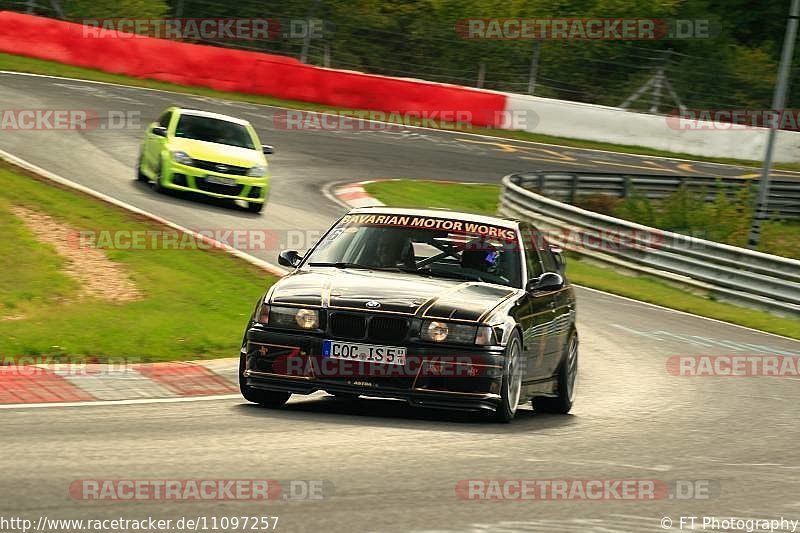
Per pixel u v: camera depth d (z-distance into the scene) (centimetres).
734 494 2262
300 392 2842
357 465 2261
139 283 4731
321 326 2831
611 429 3038
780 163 13838
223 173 6944
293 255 3241
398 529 1794
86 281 4616
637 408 3516
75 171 7338
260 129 10556
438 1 15462
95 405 2927
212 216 6675
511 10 15450
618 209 9506
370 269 3134
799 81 15100
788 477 2505
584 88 14800
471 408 2800
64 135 8550
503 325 2853
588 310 5912
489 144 12056
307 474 2148
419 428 2769
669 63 14962
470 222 3312
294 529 1753
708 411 3525
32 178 6375
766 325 6328
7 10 13100
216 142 7188
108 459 2202
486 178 10338
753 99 14850
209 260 5375
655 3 16150
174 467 2152
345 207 7888
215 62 12075
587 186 9906
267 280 5244
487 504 2006
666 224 9344
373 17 14900
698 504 2145
